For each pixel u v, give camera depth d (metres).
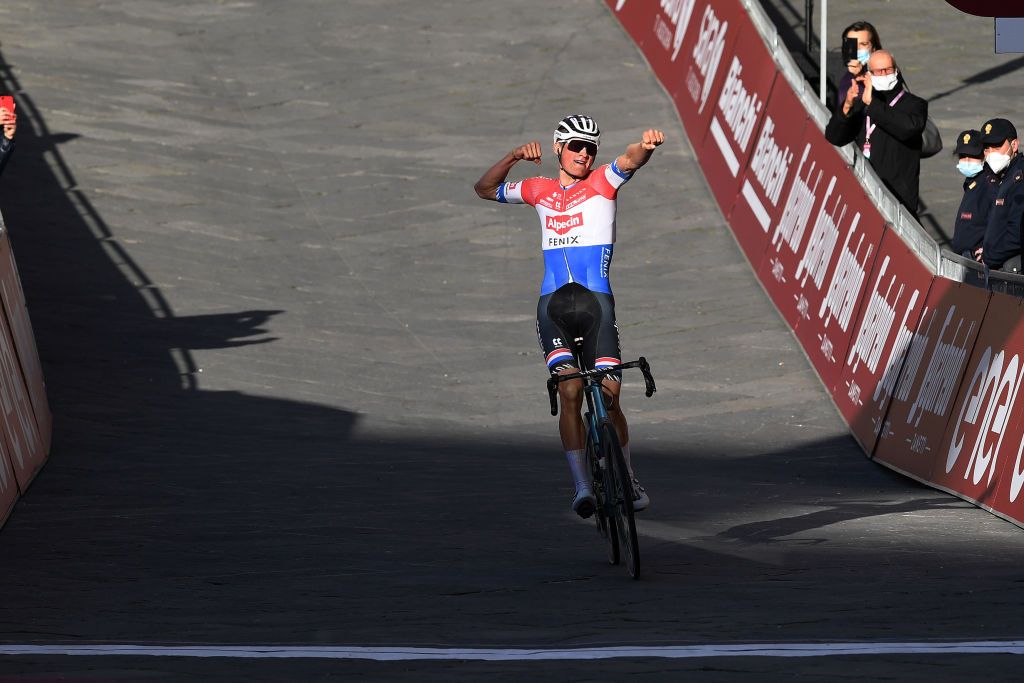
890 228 36.53
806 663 14.30
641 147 21.56
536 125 61.72
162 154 59.22
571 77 66.25
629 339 44.34
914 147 39.44
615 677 13.83
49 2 76.12
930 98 58.38
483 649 15.69
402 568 21.94
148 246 51.22
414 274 50.03
